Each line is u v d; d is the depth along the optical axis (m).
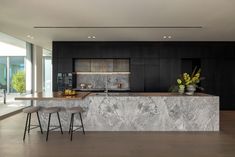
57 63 8.52
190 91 5.79
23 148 4.25
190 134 5.27
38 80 9.84
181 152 4.04
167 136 5.10
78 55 8.55
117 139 4.86
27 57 9.23
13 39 8.11
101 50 8.56
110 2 4.22
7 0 4.11
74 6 4.44
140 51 8.59
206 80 8.69
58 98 4.70
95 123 5.61
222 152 4.04
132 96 5.64
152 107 5.61
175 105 5.61
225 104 8.71
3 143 4.56
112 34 7.20
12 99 8.04
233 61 8.70
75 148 4.26
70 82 8.49
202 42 8.62
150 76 8.59
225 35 7.41
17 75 8.40
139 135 5.18
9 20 5.46
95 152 4.04
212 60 8.67
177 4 4.31
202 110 5.60
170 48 8.60
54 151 4.09
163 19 5.38
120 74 9.02
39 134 5.28
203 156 3.85
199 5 4.37
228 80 8.70
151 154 3.94
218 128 5.59
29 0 4.11
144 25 5.97
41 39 8.17
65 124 5.64
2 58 7.52
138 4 4.32
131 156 3.85
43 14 4.96
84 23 5.76
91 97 5.62
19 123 6.46
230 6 4.43
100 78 9.06
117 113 5.61
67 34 7.20
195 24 5.87
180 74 8.58
